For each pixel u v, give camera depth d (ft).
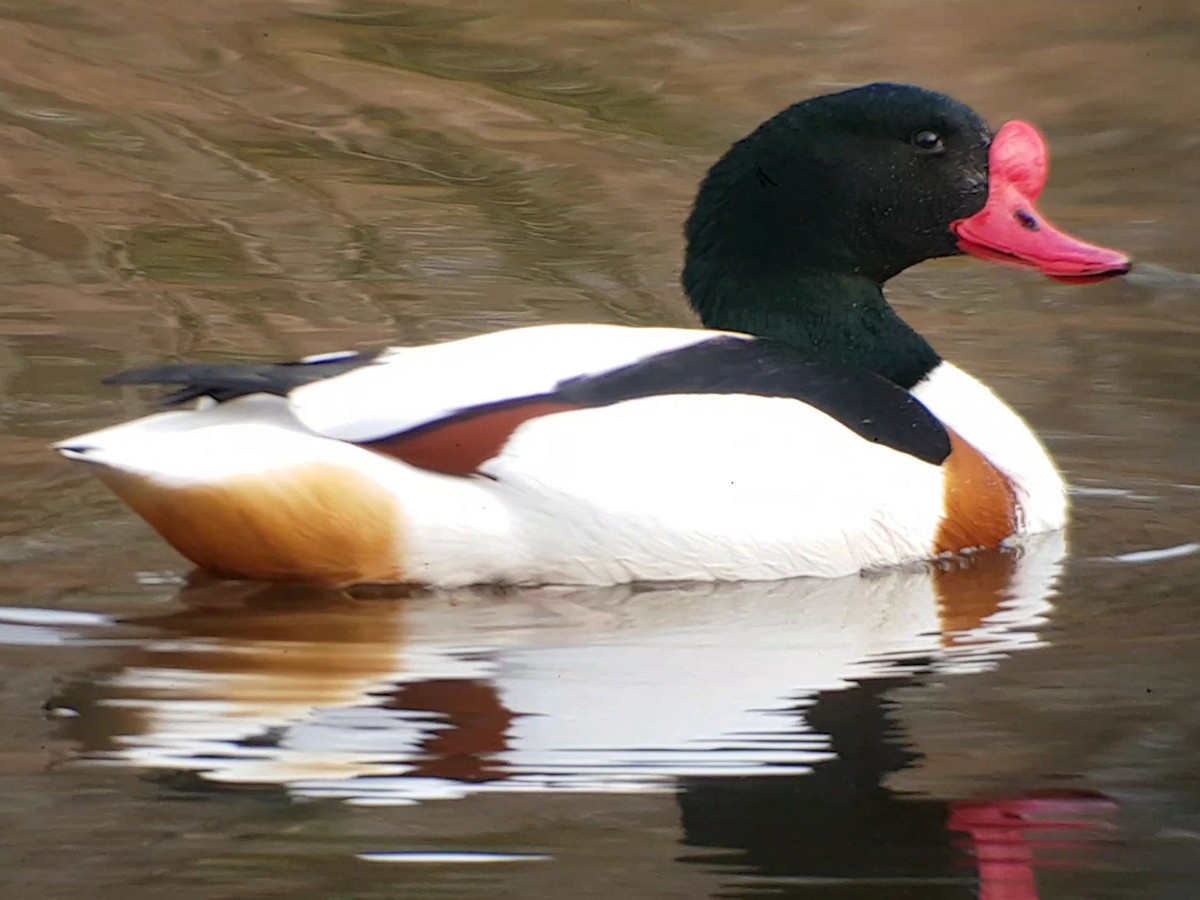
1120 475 39.42
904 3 76.64
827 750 26.50
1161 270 52.06
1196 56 69.87
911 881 23.02
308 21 73.46
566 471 31.94
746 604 32.40
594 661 29.63
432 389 32.32
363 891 22.62
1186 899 22.59
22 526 34.86
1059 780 25.67
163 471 30.89
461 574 32.09
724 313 37.17
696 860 23.31
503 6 75.97
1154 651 30.30
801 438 33.12
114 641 30.09
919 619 31.78
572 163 59.31
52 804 24.67
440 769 25.82
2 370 43.11
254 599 31.94
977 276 52.65
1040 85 66.85
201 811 24.59
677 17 75.00
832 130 36.73
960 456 35.09
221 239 52.60
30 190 55.72
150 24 71.82
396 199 56.13
